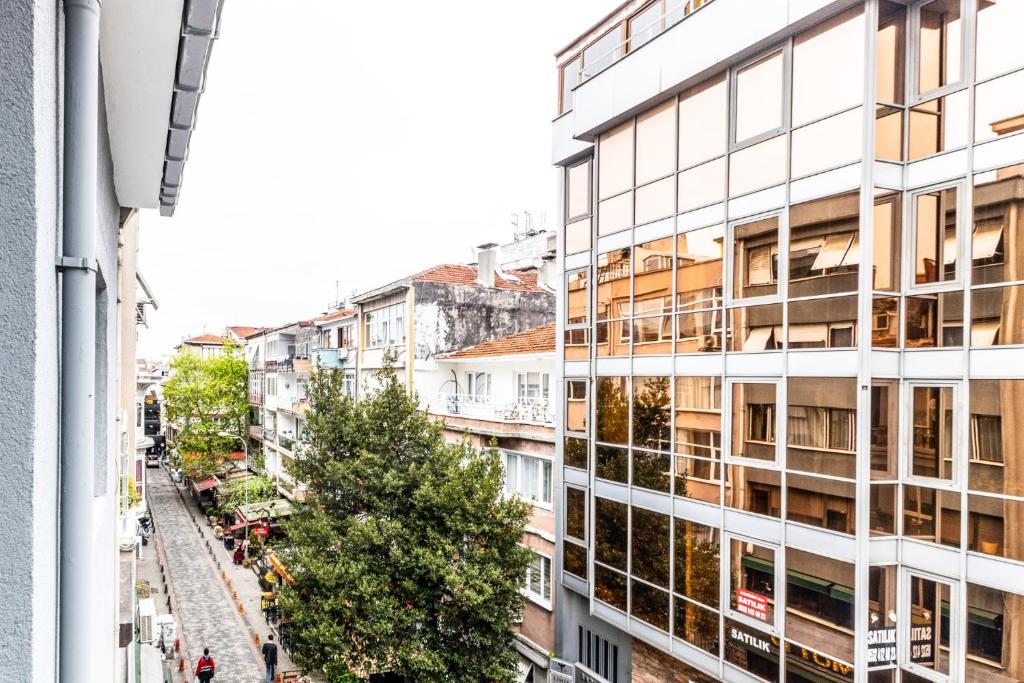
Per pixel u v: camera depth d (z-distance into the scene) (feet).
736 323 35.78
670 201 40.47
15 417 5.20
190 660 73.15
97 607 10.78
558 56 54.75
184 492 185.88
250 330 244.42
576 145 51.65
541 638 58.59
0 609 5.17
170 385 166.20
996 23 27.14
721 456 36.60
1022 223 26.25
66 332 6.69
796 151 32.53
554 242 98.37
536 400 67.51
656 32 43.60
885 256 29.86
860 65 29.68
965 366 27.84
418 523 50.14
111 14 11.37
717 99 37.11
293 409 125.08
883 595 29.81
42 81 5.43
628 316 44.09
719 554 36.60
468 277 98.43
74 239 6.86
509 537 49.65
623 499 44.19
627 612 43.45
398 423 56.18
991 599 26.84
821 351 31.30
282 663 71.97
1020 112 26.35
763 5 33.30
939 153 28.94
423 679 47.14
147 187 21.53
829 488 30.83
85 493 6.73
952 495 28.27
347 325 113.19
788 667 32.48
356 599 49.73
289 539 58.18
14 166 5.18
